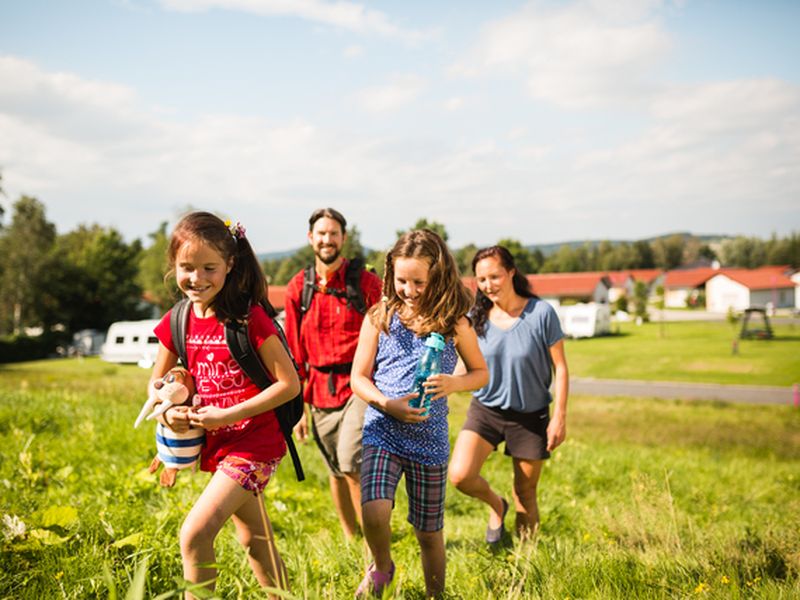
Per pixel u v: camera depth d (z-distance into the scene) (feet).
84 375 88.28
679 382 107.45
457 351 10.39
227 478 8.19
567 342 179.32
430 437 9.83
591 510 16.22
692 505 19.51
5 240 199.82
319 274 14.07
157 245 236.22
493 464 24.71
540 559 10.53
